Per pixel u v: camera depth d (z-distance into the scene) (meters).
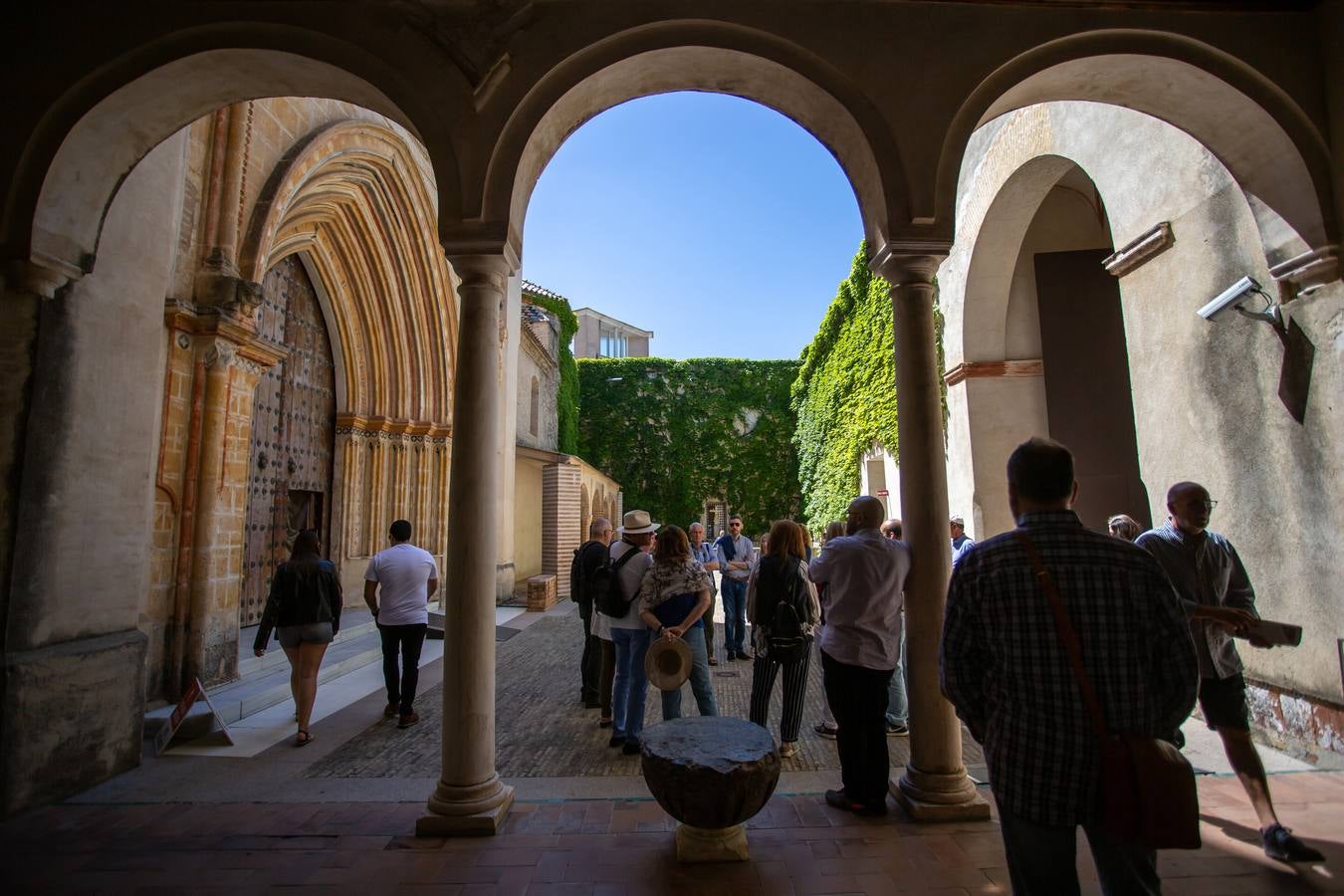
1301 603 4.84
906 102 4.23
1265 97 4.37
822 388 18.78
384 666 6.26
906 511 4.12
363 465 12.06
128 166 4.71
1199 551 3.65
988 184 9.41
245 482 7.15
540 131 4.21
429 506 13.06
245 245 7.19
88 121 4.29
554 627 12.02
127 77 4.24
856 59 4.24
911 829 3.68
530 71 4.16
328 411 11.61
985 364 10.03
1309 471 4.74
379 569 6.20
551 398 24.98
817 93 4.26
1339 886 3.02
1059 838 2.02
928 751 3.92
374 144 9.96
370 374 12.23
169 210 5.34
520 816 3.90
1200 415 5.77
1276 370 4.98
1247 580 3.70
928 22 4.29
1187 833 1.83
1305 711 4.83
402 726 5.97
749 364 31.56
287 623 5.56
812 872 3.23
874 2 4.29
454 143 4.11
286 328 10.42
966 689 2.24
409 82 4.15
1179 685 2.06
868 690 3.93
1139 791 1.87
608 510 25.28
